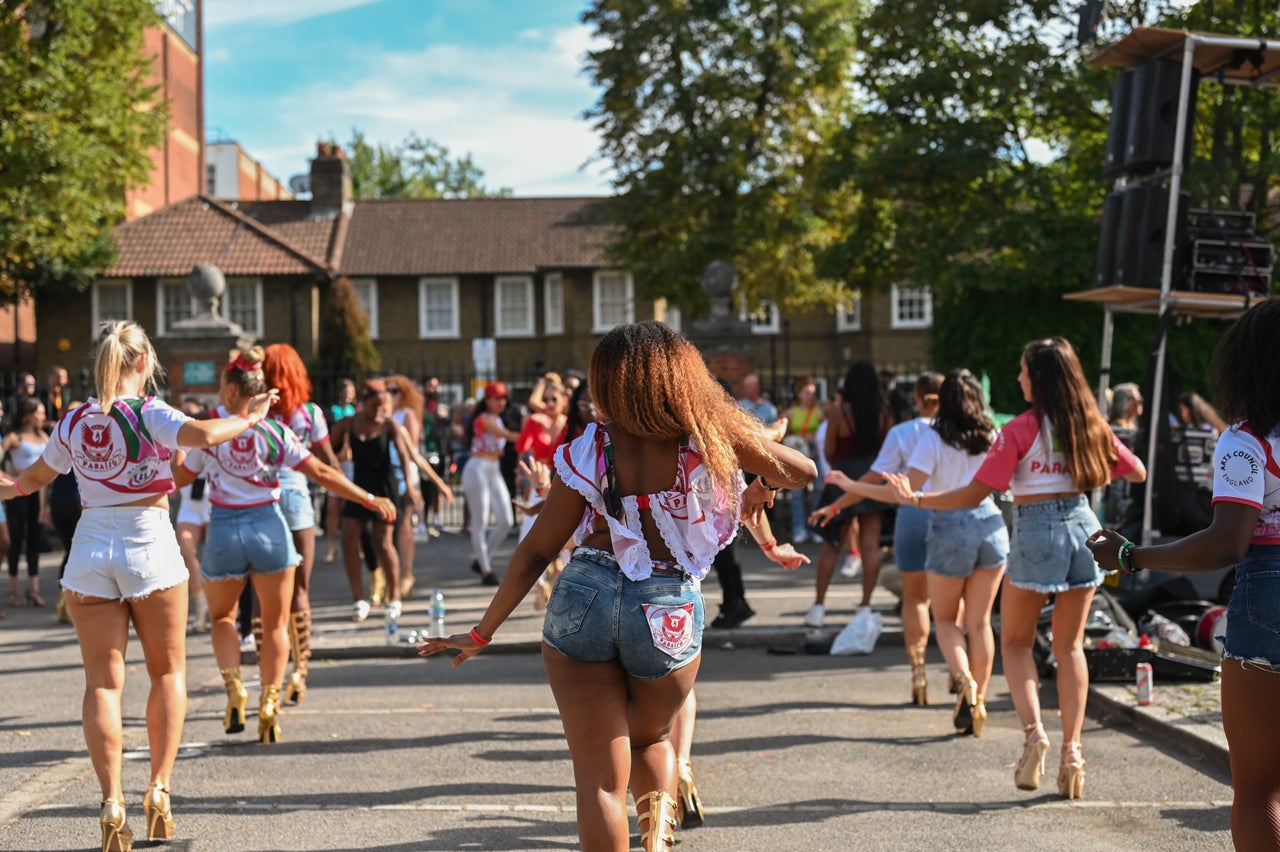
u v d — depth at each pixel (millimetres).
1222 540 3291
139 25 26406
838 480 6395
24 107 24406
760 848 4652
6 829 4961
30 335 39719
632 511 3447
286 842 4773
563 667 3465
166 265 35406
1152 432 9070
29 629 10500
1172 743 6129
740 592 9477
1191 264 9352
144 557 4730
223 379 6195
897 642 9242
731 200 29172
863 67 21969
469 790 5488
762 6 28469
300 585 7531
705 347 17828
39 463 4828
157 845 4746
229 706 6398
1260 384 3334
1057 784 5391
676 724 5008
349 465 14172
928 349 23172
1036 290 21078
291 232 38906
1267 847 3277
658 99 28938
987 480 5375
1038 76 19203
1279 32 16078
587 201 42125
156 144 28156
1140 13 16656
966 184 20922
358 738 6488
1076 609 5359
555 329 39812
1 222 24375
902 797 5305
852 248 22859
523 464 7438
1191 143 9445
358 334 34781
